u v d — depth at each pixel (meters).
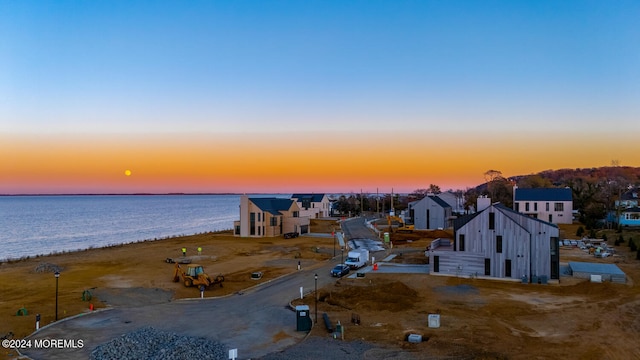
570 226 99.88
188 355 27.41
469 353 28.61
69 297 43.38
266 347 30.48
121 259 68.25
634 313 37.72
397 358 27.95
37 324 33.91
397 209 190.12
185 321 36.56
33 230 149.12
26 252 96.12
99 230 152.00
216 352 28.73
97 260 67.44
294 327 34.94
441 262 53.53
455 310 39.06
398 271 56.84
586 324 34.94
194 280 48.44
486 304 40.81
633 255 65.62
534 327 34.28
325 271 58.03
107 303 41.56
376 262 64.19
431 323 34.19
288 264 63.44
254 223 98.00
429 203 103.81
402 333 32.91
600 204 109.69
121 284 49.62
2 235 132.25
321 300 43.31
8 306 39.94
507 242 50.53
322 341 31.45
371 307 40.19
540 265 49.38
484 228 51.62
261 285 50.12
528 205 107.44
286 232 100.56
